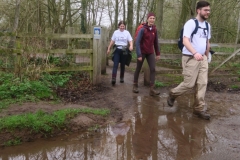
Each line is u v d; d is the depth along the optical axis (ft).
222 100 17.75
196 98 14.20
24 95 15.98
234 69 27.68
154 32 17.83
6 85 16.35
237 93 19.63
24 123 11.73
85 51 19.31
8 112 13.20
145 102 16.88
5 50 17.60
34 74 17.99
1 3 41.98
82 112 13.75
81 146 10.91
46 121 12.19
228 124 13.29
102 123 13.28
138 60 18.07
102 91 18.94
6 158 10.03
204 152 10.28
